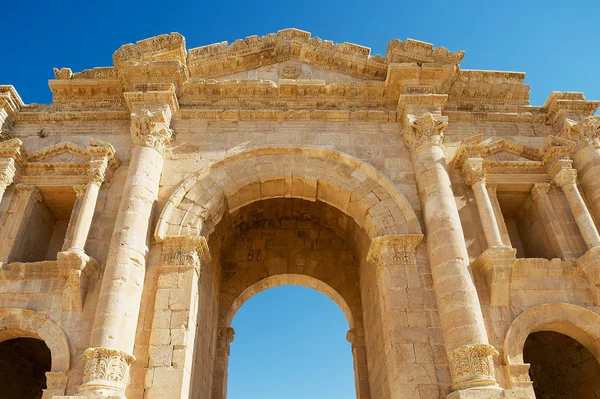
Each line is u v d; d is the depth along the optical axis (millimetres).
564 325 13938
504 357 12953
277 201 22469
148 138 16266
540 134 18203
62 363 12805
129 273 13594
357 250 21359
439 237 14508
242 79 19359
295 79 18906
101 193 16203
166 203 15602
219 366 20234
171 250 14742
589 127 16812
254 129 17750
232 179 16625
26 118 18031
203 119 17938
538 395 19484
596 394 16375
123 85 18703
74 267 13789
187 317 13570
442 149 16672
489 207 15289
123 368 12266
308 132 17672
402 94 17562
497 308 13812
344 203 17188
